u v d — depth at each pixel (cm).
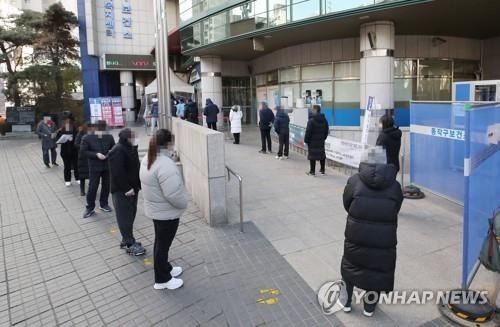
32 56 2942
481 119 400
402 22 1333
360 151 1009
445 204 737
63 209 784
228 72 2355
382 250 350
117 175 531
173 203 416
